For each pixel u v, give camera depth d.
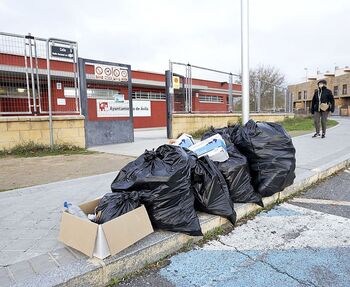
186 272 2.29
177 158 2.74
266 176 3.59
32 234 2.72
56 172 5.35
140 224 2.43
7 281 1.95
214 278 2.21
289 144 3.79
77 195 3.91
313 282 2.14
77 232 2.30
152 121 21.67
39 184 4.50
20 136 7.70
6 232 2.77
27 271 2.06
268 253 2.57
